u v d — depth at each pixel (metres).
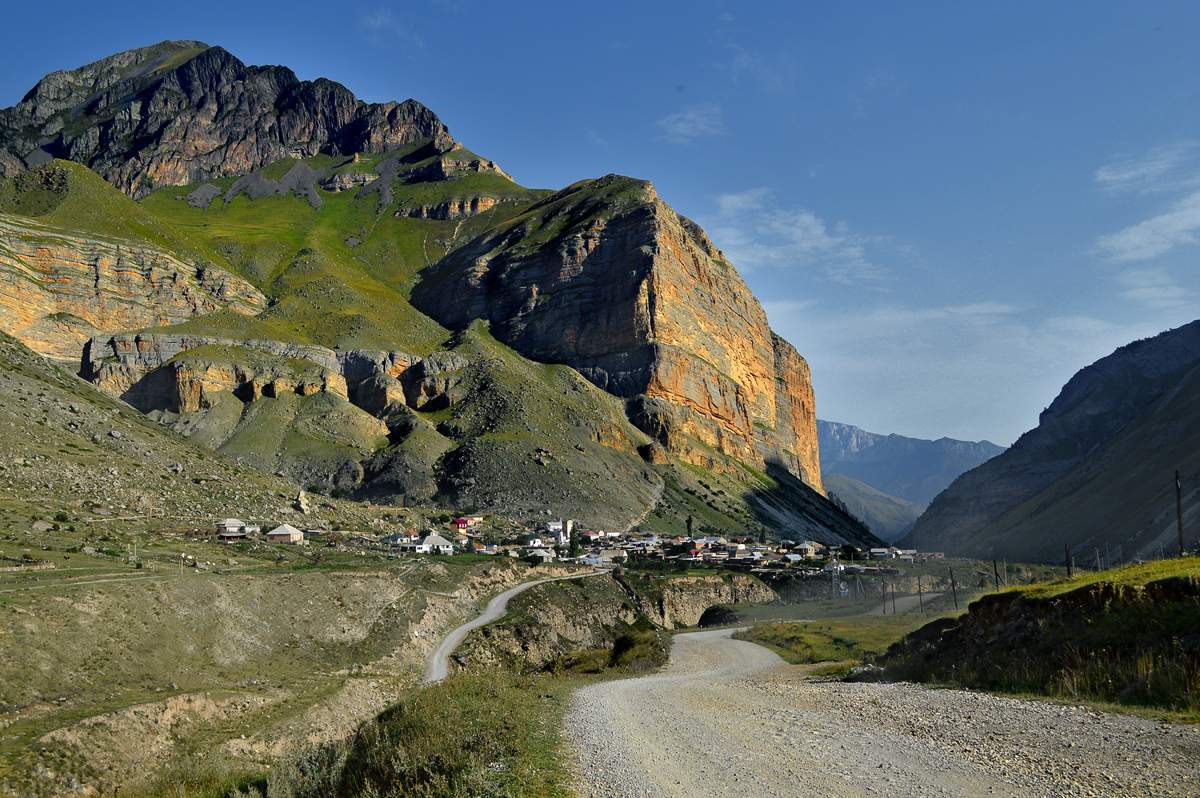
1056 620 33.59
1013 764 18.16
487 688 32.22
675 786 17.22
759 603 145.38
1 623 50.75
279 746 46.81
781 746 21.34
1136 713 23.36
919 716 25.50
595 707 29.89
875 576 161.88
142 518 102.06
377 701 59.09
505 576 113.50
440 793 17.83
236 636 64.44
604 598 118.00
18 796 36.00
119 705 46.12
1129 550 168.50
